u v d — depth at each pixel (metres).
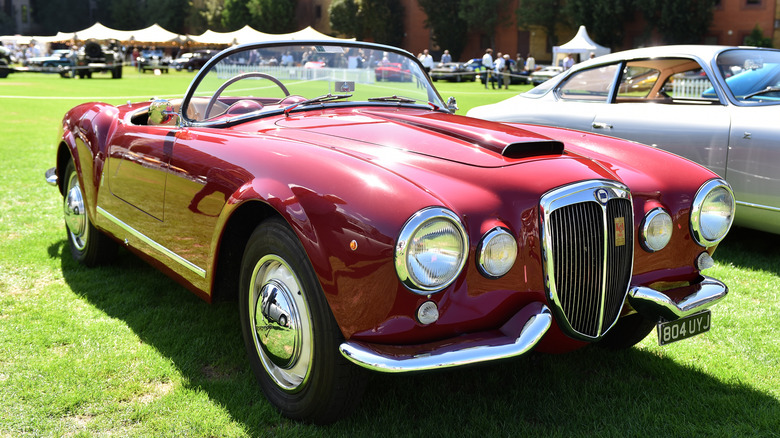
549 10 41.44
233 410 2.40
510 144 2.38
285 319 2.23
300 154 2.30
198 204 2.61
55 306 3.39
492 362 2.00
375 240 1.91
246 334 2.49
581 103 5.45
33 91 20.33
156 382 2.62
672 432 2.33
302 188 2.13
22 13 72.88
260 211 2.46
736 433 2.32
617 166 2.67
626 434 2.30
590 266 2.24
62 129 4.05
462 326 2.04
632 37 38.47
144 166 3.04
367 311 1.97
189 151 2.73
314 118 2.96
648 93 5.30
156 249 3.01
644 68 5.25
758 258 4.50
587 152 2.89
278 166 2.29
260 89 3.30
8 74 30.34
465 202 2.08
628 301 2.42
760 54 4.92
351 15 51.34
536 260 2.14
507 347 2.01
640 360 2.93
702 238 2.60
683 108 4.80
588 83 5.50
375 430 2.26
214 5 60.91
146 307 3.42
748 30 34.34
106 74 34.66
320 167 2.18
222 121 3.01
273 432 2.26
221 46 45.44
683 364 2.89
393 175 2.08
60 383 2.57
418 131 2.67
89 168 3.64
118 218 3.38
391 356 1.92
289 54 3.27
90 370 2.68
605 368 2.85
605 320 2.35
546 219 2.13
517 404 2.50
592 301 2.28
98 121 3.68
